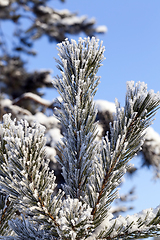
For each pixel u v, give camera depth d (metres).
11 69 3.48
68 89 0.61
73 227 0.53
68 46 0.63
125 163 0.58
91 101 0.63
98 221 0.58
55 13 4.20
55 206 0.58
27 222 0.62
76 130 0.62
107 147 0.57
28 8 4.07
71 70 0.63
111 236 0.58
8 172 0.56
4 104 2.47
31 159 0.56
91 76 0.63
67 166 0.63
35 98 2.54
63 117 0.63
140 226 0.57
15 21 4.00
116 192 0.59
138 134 0.58
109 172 0.57
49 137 1.65
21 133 0.56
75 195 0.62
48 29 4.03
